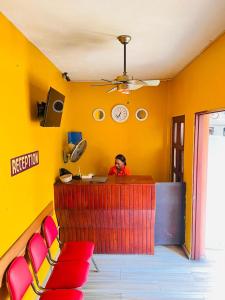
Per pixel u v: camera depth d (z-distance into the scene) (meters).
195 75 3.29
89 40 2.63
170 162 4.79
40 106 2.76
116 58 3.31
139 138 4.88
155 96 4.80
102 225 3.51
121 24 2.25
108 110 4.86
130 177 3.82
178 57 3.26
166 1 1.85
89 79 4.63
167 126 4.82
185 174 3.72
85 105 4.86
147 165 4.90
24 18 2.09
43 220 2.89
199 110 3.13
